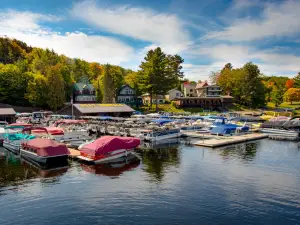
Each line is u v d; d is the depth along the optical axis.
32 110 87.81
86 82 118.19
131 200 18.70
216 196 19.50
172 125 51.75
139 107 100.88
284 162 29.84
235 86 122.12
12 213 16.72
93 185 21.77
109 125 52.56
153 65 91.00
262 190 20.80
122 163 28.83
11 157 31.94
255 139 46.84
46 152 27.47
